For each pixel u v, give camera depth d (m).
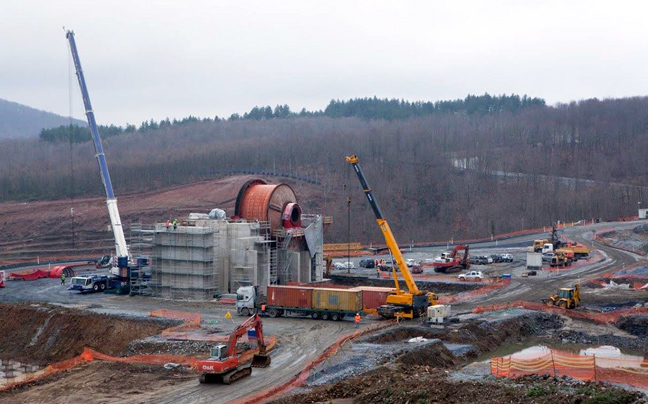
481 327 79.81
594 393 45.41
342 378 58.97
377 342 73.44
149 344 75.19
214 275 106.94
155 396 56.56
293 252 114.69
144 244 116.12
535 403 45.00
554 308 94.12
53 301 103.88
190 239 106.00
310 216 128.12
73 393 58.44
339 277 125.00
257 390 57.09
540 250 144.50
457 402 47.84
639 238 156.12
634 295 102.31
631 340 79.00
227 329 81.38
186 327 82.56
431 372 59.69
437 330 78.06
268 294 89.12
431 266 138.25
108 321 86.50
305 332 78.75
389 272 131.00
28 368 79.56
